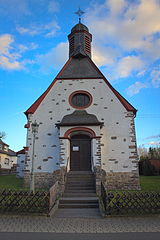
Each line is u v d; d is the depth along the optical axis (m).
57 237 6.68
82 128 17.05
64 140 16.88
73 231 7.36
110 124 18.36
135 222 8.48
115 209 9.47
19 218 9.16
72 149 18.00
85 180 15.31
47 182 17.38
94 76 19.86
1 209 9.77
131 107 18.75
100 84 19.58
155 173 29.97
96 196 13.01
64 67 20.84
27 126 18.62
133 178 17.02
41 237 6.67
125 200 9.64
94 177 15.10
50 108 19.09
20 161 27.77
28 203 9.75
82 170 17.47
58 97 19.39
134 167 17.23
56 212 10.28
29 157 17.97
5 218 9.16
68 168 16.67
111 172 17.28
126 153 17.61
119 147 17.78
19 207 9.73
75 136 18.28
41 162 17.84
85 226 7.98
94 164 16.28
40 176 17.55
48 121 18.77
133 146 17.69
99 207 10.77
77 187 14.38
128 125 18.22
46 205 9.72
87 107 18.97
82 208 11.15
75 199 11.89
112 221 8.66
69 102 19.19
